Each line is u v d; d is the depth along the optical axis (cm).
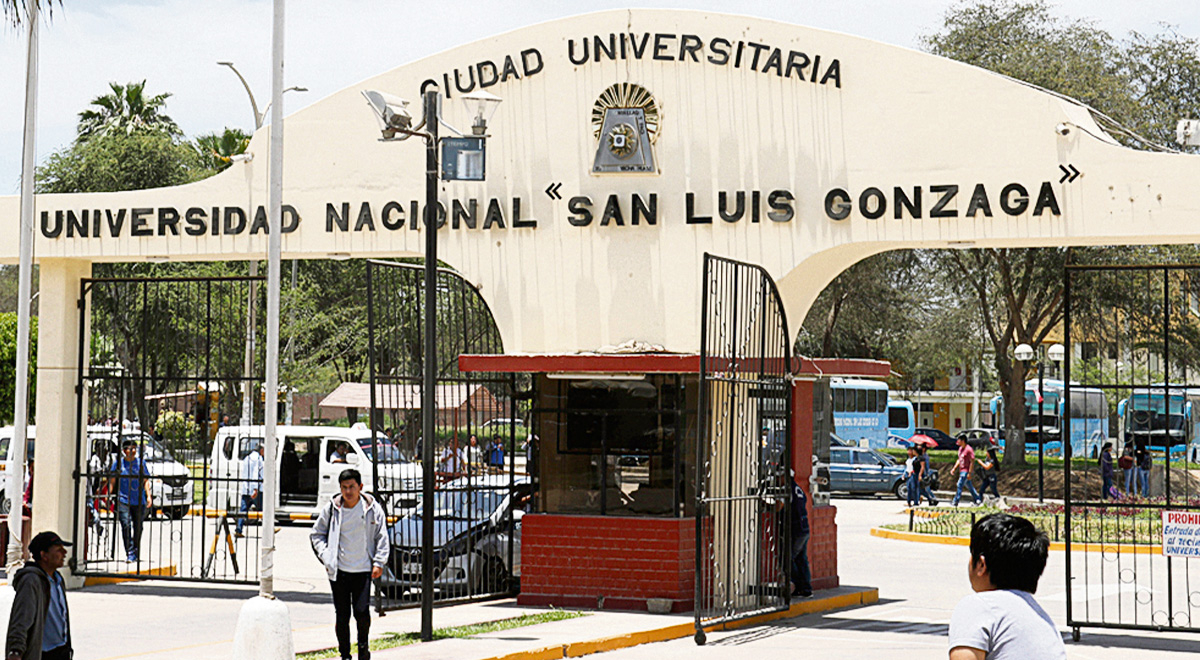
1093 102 3944
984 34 4203
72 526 1641
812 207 1396
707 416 1395
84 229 1616
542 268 1483
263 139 1570
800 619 1438
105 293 1753
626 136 1449
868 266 4375
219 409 1683
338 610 1069
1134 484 1414
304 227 1551
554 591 1438
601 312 1459
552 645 1170
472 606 1461
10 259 1662
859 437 4944
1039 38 4178
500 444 1764
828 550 1642
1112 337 3803
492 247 1501
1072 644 1305
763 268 1329
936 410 8725
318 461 2739
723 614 1316
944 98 1353
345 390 3641
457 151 1256
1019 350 3669
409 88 1526
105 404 1675
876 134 1378
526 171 1491
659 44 1450
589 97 1473
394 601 1472
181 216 1591
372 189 1534
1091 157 1294
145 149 5016
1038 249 4034
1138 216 1275
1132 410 1380
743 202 1420
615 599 1408
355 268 4803
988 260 4272
